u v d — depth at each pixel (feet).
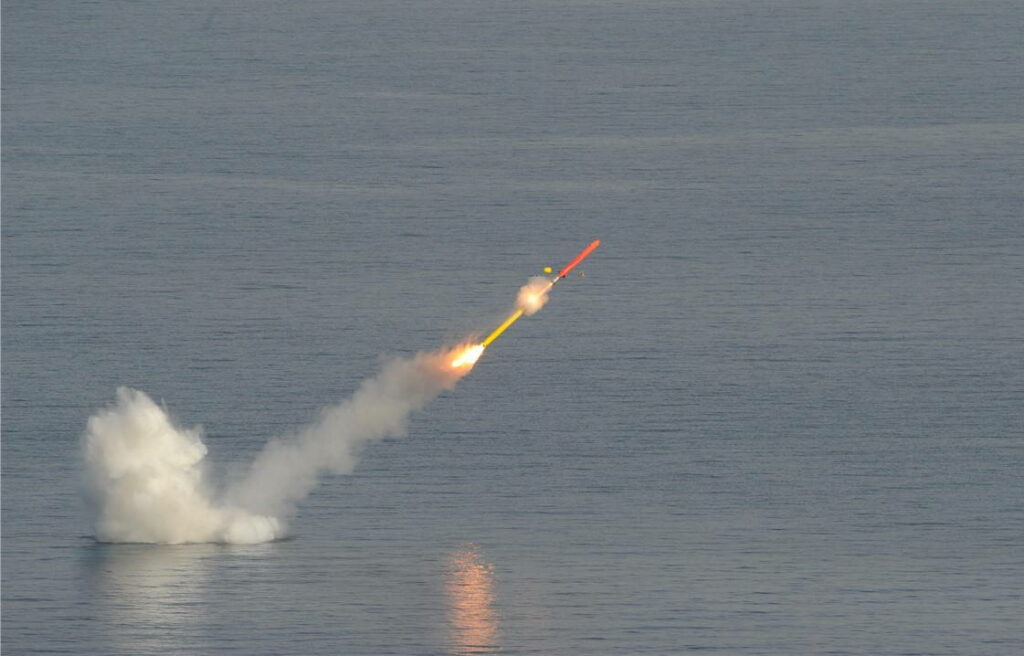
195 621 421.18
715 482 548.31
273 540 486.79
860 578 455.22
